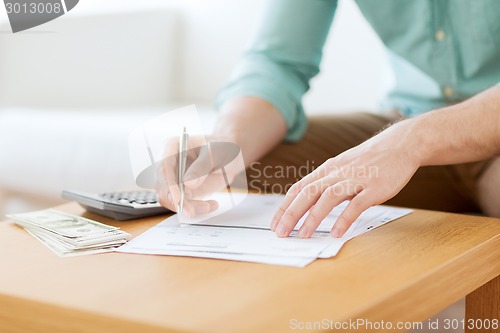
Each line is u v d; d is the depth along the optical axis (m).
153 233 0.95
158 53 3.15
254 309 0.66
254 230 0.94
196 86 3.23
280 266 0.79
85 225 0.97
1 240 0.94
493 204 1.29
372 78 2.69
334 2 1.59
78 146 2.30
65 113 2.60
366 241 0.89
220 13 3.13
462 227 0.96
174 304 0.68
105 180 2.22
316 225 0.90
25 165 2.39
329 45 2.79
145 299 0.69
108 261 0.83
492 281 0.98
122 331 0.65
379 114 1.67
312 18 1.56
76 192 1.11
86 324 0.67
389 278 0.74
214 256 0.83
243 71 1.50
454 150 1.02
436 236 0.91
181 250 0.86
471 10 1.47
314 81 2.84
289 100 1.43
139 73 3.10
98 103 3.00
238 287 0.72
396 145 0.98
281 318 0.64
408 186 1.42
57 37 2.89
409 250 0.85
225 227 0.96
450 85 1.55
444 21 1.51
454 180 1.41
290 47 1.54
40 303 0.70
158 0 3.36
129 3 3.40
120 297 0.70
